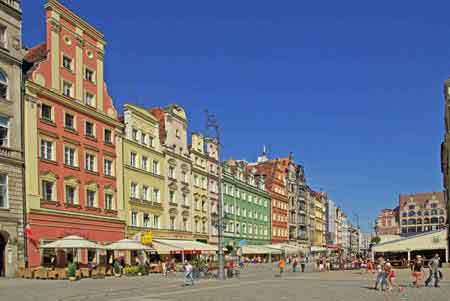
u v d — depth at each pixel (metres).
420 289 34.41
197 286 36.81
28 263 44.66
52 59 50.06
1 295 27.81
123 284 37.47
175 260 69.12
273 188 119.06
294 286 37.06
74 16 53.38
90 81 55.75
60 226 49.03
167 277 47.91
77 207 51.78
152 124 67.50
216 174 87.56
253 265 90.56
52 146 49.38
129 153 61.75
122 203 59.34
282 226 123.12
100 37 57.69
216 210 86.50
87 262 52.47
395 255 95.94
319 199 167.12
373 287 36.03
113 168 58.53
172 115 72.75
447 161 77.94
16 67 45.34
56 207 48.81
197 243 61.81
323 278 49.38
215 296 28.48
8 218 42.72
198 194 79.69
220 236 46.81
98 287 34.16
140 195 63.31
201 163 81.94
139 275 51.03
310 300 26.09
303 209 139.88
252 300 26.02
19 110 45.31
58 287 33.69
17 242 43.50
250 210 103.94
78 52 53.91
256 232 106.19
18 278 41.84
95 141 55.59
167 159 70.38
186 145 76.56
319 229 165.00
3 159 42.75
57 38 50.91
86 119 54.50
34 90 47.16
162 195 68.56
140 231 62.50
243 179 101.69
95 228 54.22
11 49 44.88
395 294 30.09
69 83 52.28
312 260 110.88
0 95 43.69
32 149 46.38
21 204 44.47
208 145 86.62
